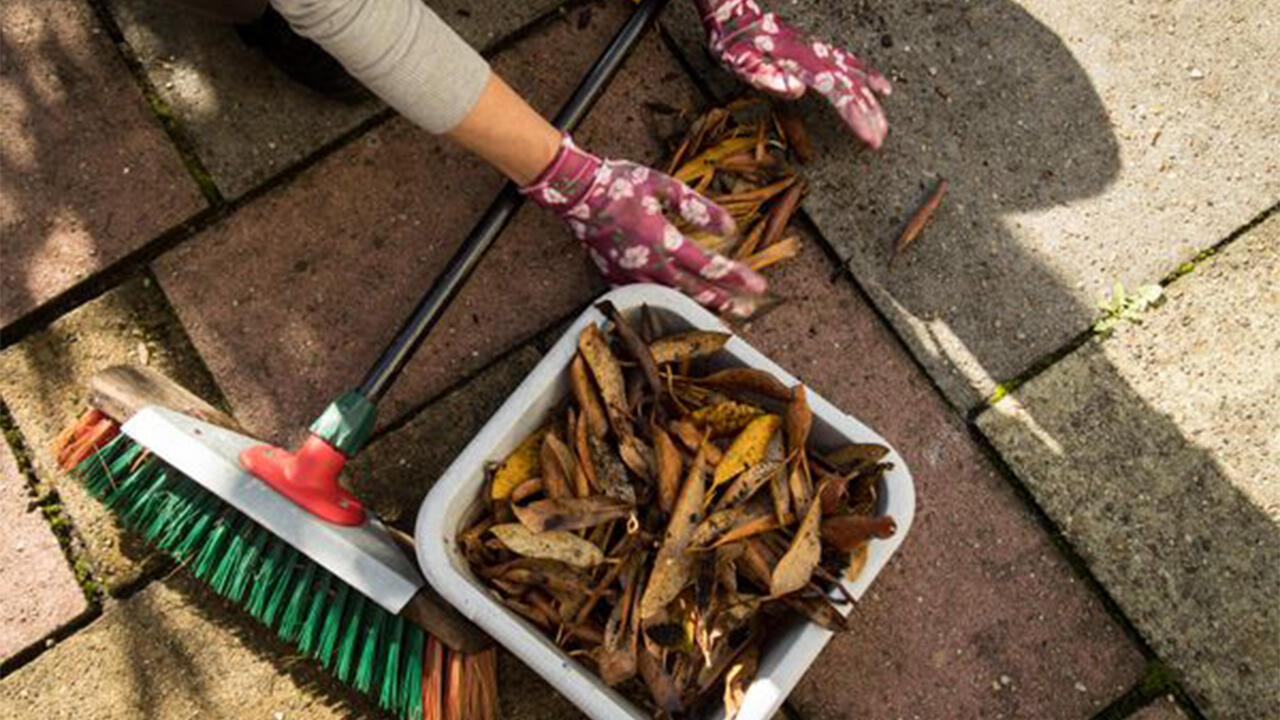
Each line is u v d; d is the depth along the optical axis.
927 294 1.53
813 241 1.54
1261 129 1.57
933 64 1.59
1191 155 1.56
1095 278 1.53
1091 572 1.47
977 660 1.45
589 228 1.41
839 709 1.44
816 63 1.50
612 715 1.17
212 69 1.56
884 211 1.55
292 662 1.45
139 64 1.56
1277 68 1.58
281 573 1.31
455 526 1.26
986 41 1.59
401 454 1.49
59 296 1.51
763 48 1.50
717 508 1.24
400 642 1.32
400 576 1.22
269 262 1.53
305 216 1.54
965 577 1.47
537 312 1.52
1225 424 1.49
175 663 1.45
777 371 1.28
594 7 1.60
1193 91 1.58
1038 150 1.57
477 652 1.28
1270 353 1.51
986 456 1.50
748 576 1.27
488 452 1.25
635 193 1.39
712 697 1.29
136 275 1.53
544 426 1.33
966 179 1.56
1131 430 1.50
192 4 1.32
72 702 1.44
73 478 1.48
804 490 1.25
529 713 1.44
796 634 1.23
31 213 1.53
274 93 1.56
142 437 1.23
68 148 1.54
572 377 1.28
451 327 1.51
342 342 1.51
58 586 1.46
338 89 1.51
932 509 1.48
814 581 1.25
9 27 1.56
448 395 1.50
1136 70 1.59
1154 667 1.45
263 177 1.54
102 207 1.53
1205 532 1.47
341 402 1.28
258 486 1.23
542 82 1.58
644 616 1.21
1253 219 1.55
